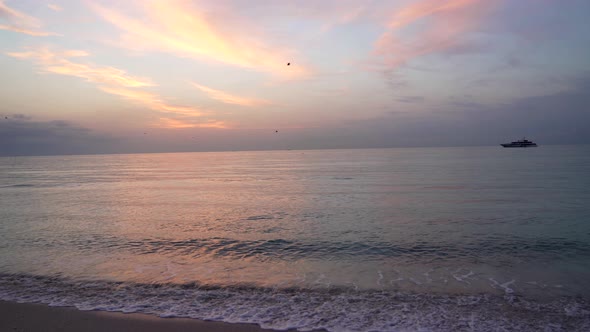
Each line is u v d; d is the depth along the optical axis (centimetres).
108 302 879
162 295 926
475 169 6275
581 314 802
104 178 5803
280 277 1075
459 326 746
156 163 13250
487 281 1028
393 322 764
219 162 13300
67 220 2048
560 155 12375
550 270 1125
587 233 1612
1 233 1697
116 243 1499
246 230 1752
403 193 3206
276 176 5762
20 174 7281
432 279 1049
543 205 2402
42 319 787
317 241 1523
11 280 1045
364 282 1028
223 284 1012
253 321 773
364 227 1803
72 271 1127
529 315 798
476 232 1659
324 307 847
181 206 2620
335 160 12719
